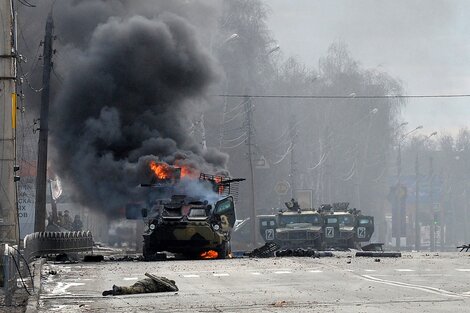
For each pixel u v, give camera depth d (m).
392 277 55.91
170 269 65.25
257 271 61.97
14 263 49.78
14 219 64.12
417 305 40.12
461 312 37.22
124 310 40.56
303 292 47.22
